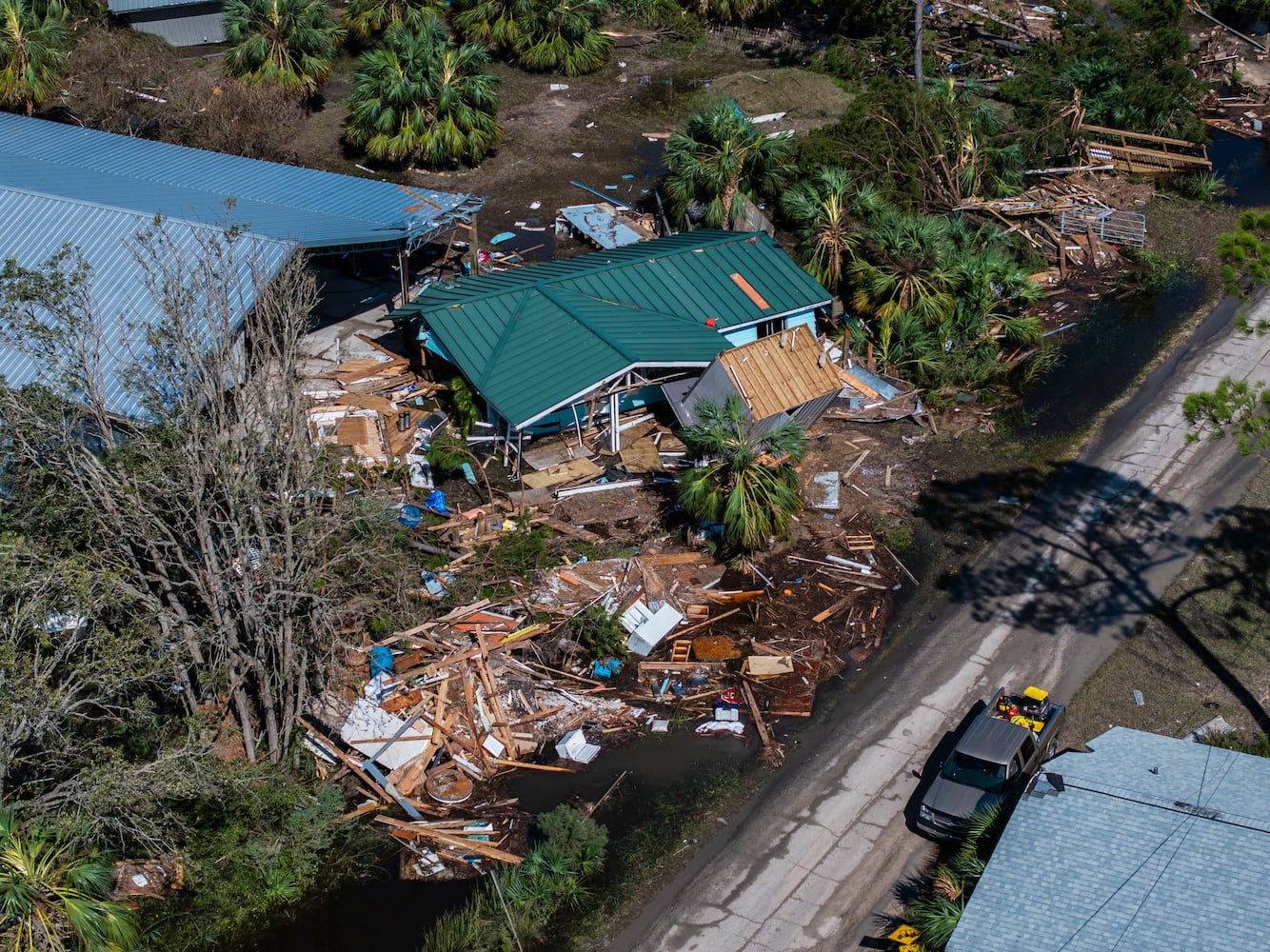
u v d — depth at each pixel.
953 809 18.86
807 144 36.47
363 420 28.53
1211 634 23.25
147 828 18.09
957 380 30.91
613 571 24.73
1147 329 33.25
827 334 32.38
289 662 19.56
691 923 18.09
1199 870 15.77
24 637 17.31
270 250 27.33
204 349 21.34
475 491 26.92
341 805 19.64
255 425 19.53
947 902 17.12
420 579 23.92
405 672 22.12
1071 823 16.69
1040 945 15.12
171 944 17.97
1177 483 27.22
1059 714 20.64
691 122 36.47
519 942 17.61
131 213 28.45
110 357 24.50
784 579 24.89
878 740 21.22
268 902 18.56
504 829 19.66
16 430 17.83
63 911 15.80
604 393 27.20
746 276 31.20
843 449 28.66
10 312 19.20
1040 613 23.92
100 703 18.20
